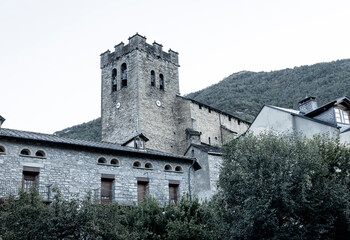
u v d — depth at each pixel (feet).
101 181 102.37
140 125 178.60
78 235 73.77
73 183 97.35
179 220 85.71
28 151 94.38
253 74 448.65
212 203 86.89
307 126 119.34
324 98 263.08
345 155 88.94
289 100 306.35
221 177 87.40
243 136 93.50
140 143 116.06
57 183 95.20
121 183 104.01
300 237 77.36
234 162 88.33
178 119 192.65
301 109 135.54
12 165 91.09
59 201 76.23
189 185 115.55
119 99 191.31
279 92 347.36
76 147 100.22
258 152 85.61
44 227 70.85
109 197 102.42
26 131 102.63
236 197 84.02
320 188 80.94
